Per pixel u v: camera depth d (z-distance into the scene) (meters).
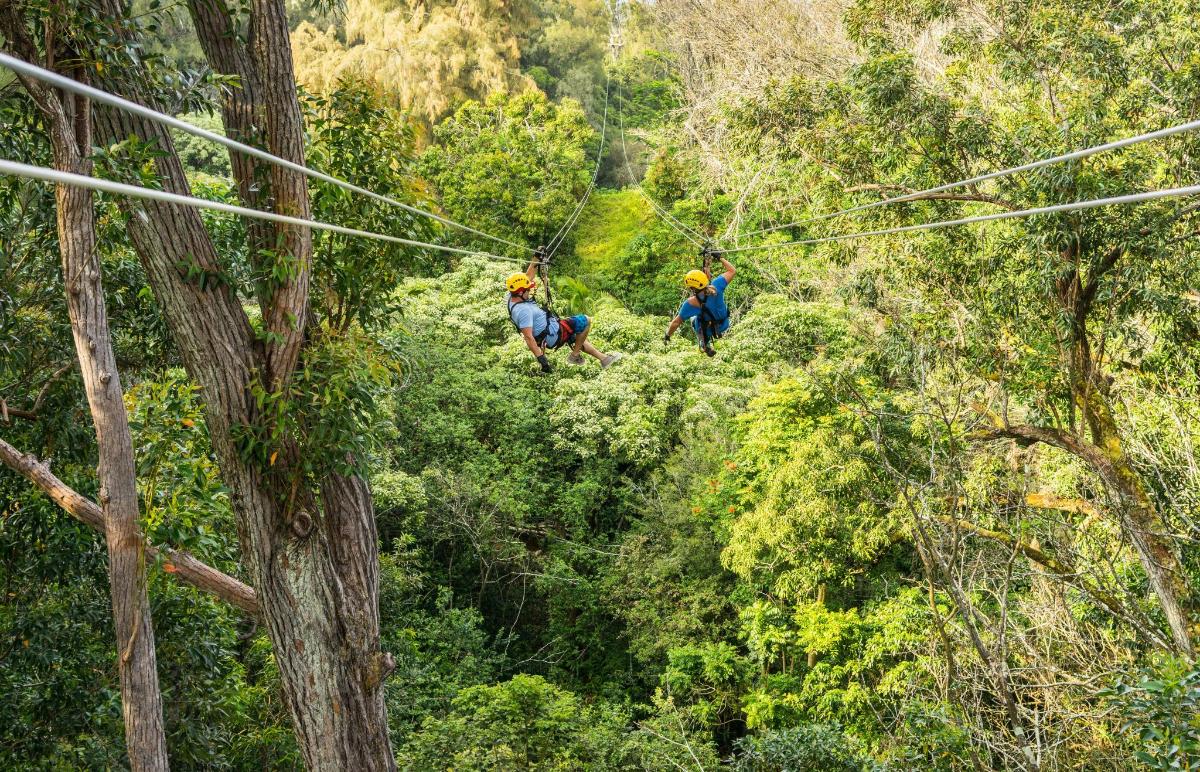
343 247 9.99
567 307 24.62
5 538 10.84
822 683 17.52
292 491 8.80
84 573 11.50
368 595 10.01
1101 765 11.38
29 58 7.51
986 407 13.80
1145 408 13.97
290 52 8.65
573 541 25.56
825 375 16.88
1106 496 12.54
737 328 28.56
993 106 16.31
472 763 15.62
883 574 18.75
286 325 8.55
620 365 27.48
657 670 22.41
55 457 11.15
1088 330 13.06
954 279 13.38
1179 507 11.99
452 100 44.66
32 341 10.75
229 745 13.58
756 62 36.31
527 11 50.06
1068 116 12.07
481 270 32.28
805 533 17.09
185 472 9.18
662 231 36.31
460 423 25.66
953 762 11.70
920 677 14.75
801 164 16.27
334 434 8.50
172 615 11.62
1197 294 12.10
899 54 13.02
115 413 7.98
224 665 14.09
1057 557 13.24
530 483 25.92
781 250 32.03
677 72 45.66
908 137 13.35
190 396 9.01
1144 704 8.02
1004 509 14.27
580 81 50.12
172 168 8.32
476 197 36.88
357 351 8.57
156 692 8.24
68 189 7.58
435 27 44.91
